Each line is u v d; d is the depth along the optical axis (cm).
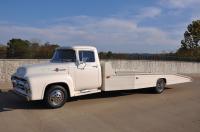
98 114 864
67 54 1012
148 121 793
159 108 952
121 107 962
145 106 983
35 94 886
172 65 2505
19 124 753
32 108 930
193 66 2714
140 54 2342
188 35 4025
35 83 885
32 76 895
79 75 985
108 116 843
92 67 1019
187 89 1382
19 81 944
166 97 1158
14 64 1519
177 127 741
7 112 878
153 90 1250
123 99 1102
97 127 732
